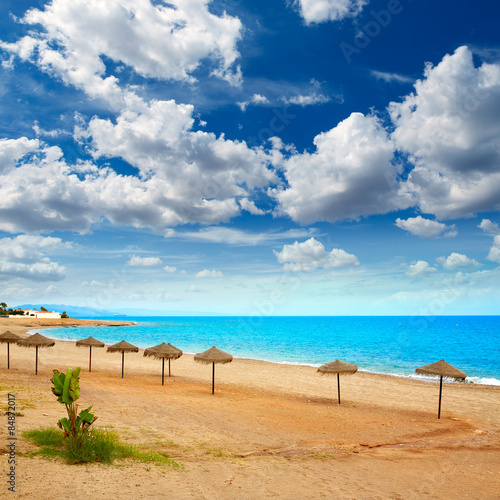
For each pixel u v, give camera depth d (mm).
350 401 18062
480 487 7590
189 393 17266
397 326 137000
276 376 25688
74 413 6980
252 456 8430
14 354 34094
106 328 108250
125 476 6035
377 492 6746
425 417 15078
